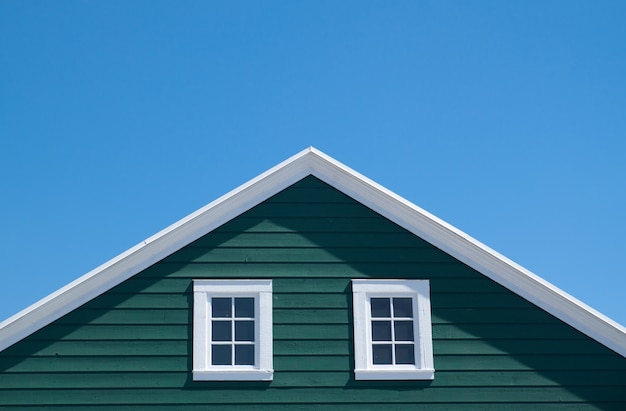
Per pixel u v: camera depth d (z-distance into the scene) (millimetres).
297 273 14961
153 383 14227
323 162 15445
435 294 15125
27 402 13930
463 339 14961
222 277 14805
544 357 15000
